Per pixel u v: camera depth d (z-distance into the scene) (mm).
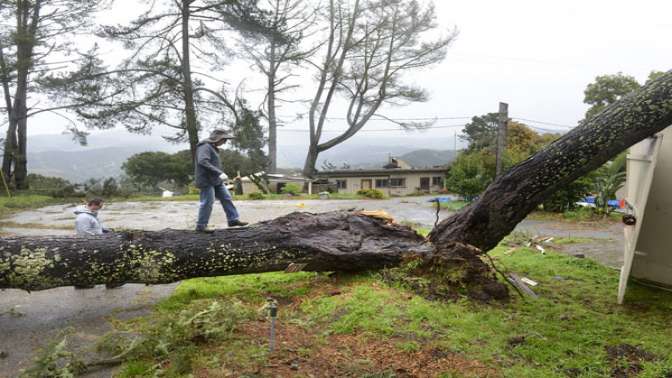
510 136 36375
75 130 25766
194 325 3668
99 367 3346
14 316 4473
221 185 5555
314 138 38344
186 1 26391
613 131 4652
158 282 4805
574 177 4984
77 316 4449
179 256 4758
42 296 5105
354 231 5617
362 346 3541
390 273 5168
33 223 11516
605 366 3268
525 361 3334
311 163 38656
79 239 4699
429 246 5379
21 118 25203
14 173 25641
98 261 4570
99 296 5086
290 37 30688
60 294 5180
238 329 3887
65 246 4566
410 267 5121
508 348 3535
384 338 3666
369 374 3061
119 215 13867
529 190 5039
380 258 5309
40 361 3158
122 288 5395
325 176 41281
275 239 5125
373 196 25812
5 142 25047
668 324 4105
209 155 5297
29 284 4473
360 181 41938
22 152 26000
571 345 3598
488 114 57031
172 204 18641
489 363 3266
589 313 4363
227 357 3359
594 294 5008
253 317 4145
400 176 42531
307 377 3045
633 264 5559
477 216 5312
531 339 3682
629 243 4672
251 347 3510
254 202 20625
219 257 4895
